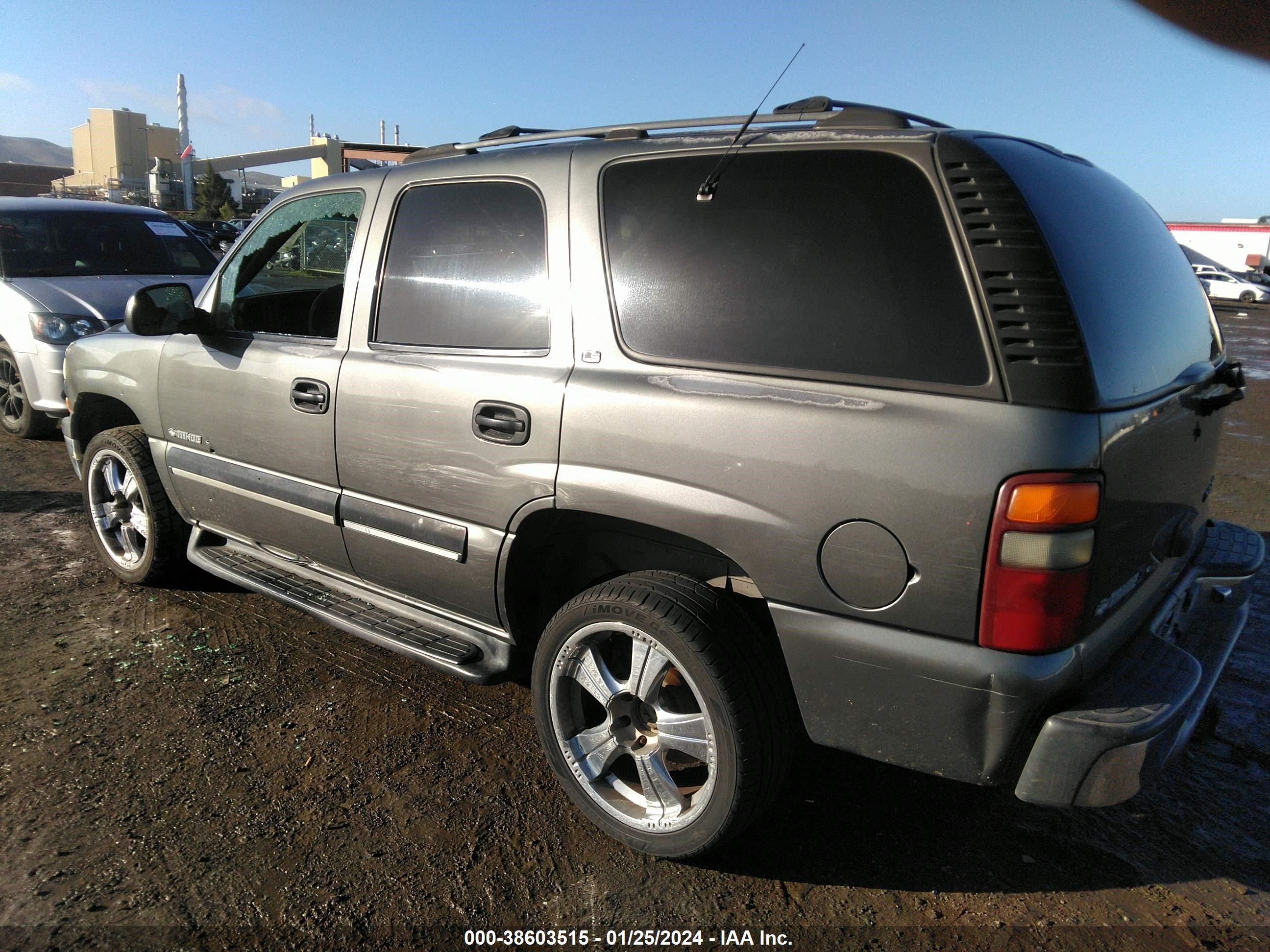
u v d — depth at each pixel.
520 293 2.59
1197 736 3.04
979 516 1.80
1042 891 2.31
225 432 3.44
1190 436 2.29
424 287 2.85
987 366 1.84
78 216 7.40
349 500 3.02
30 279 6.80
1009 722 1.87
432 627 2.97
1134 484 1.97
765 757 2.16
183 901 2.22
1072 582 1.80
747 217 2.19
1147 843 2.51
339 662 3.49
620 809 2.43
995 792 2.76
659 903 2.26
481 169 2.75
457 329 2.73
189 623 3.81
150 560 3.99
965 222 1.88
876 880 2.35
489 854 2.42
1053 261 1.82
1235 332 20.39
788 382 2.07
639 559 2.59
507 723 3.09
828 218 2.07
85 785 2.67
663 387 2.24
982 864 2.42
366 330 2.99
